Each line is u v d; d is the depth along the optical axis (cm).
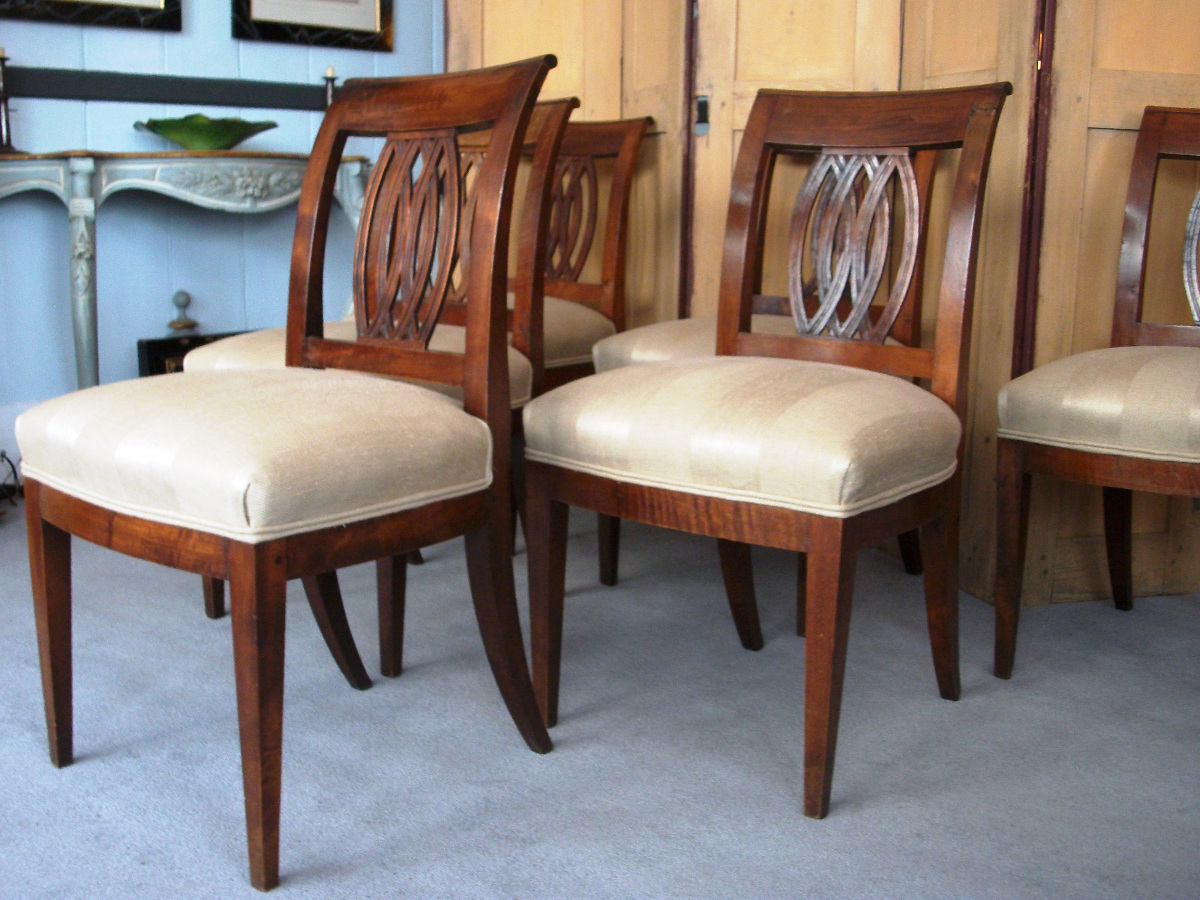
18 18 266
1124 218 180
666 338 200
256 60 302
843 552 120
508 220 130
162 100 287
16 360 279
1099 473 155
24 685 165
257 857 115
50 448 125
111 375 295
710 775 140
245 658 109
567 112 172
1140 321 180
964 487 211
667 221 247
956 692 162
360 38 316
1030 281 195
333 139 154
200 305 307
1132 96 193
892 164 156
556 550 148
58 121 274
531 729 144
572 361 217
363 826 128
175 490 110
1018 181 192
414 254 145
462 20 303
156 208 295
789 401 127
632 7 254
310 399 119
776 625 194
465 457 126
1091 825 129
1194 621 198
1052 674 173
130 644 182
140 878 118
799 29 227
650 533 250
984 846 124
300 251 155
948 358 147
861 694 164
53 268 281
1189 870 120
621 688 166
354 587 210
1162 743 150
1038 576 205
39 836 125
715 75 233
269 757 112
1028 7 188
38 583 135
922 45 215
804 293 210
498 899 114
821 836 126
